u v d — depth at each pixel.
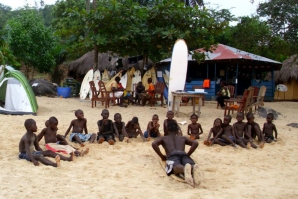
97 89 16.84
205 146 7.96
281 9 15.89
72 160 6.32
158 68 23.09
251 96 12.93
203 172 5.95
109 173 5.71
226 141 8.06
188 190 5.00
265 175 5.99
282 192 5.04
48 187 4.85
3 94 13.42
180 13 14.87
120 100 14.84
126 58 22.67
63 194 4.59
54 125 6.95
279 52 17.30
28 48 21.73
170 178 5.56
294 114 14.84
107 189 4.88
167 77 16.67
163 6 14.85
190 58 21.41
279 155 7.39
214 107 16.39
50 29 23.77
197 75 23.27
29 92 12.30
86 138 7.81
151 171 5.94
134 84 16.73
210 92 20.95
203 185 5.25
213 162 6.73
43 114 12.11
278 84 25.45
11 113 11.52
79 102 16.53
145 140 8.15
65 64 27.84
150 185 5.19
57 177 5.34
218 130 8.25
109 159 6.58
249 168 6.39
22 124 9.70
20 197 4.43
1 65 13.38
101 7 14.72
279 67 22.66
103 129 7.98
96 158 6.59
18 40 21.28
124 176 5.60
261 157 7.17
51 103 15.75
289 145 8.41
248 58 19.70
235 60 19.72
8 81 12.26
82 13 15.05
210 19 15.30
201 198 4.62
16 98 12.06
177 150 5.79
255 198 4.73
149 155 6.91
